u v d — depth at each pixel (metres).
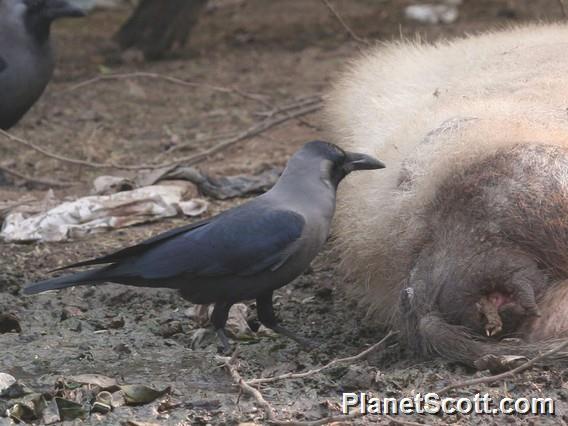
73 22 41.12
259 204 13.44
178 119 28.80
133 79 33.00
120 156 25.64
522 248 13.50
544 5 38.53
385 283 15.45
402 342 14.48
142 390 12.73
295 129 26.92
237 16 41.75
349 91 19.95
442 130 15.14
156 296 16.91
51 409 12.43
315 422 11.60
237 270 13.22
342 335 15.42
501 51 18.62
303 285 17.58
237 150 25.55
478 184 13.98
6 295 16.97
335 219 17.48
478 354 13.19
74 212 20.25
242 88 31.20
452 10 38.69
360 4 42.28
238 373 13.48
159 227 20.34
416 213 14.51
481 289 13.42
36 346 14.85
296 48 36.12
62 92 29.50
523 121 15.14
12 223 20.12
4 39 22.92
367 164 13.84
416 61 19.42
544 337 13.16
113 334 15.37
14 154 25.98
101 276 13.17
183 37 35.91
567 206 13.51
